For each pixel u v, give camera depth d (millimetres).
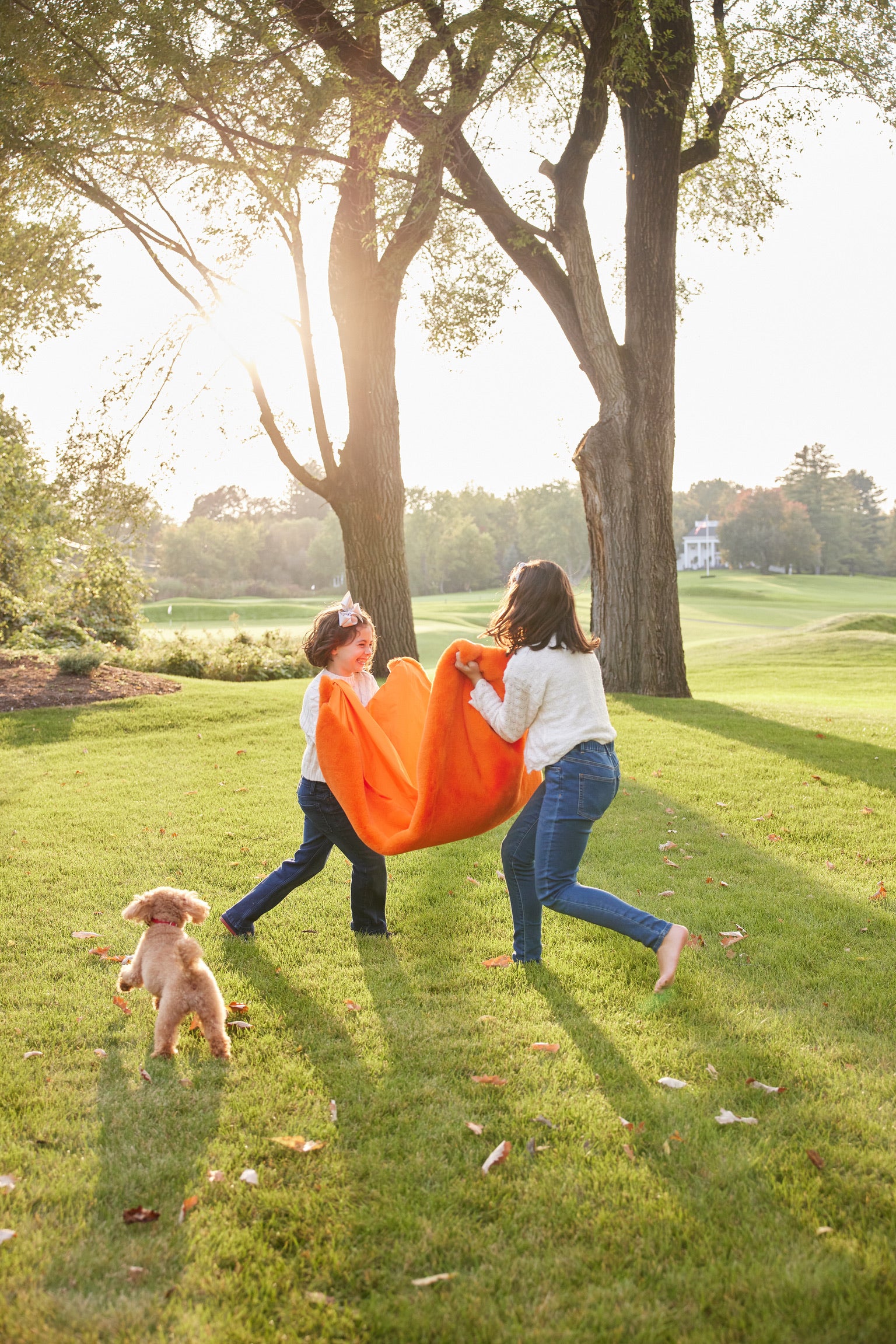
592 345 13172
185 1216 2471
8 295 12469
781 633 31406
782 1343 2021
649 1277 2242
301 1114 2963
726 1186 2592
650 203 13062
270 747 9602
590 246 12922
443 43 10633
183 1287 2213
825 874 5574
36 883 5410
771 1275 2225
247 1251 2334
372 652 4441
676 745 9656
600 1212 2467
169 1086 3141
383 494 14500
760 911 4906
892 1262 2248
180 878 5500
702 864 5801
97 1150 2777
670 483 13578
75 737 10094
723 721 11086
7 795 7633
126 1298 2186
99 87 9375
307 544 105875
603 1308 2133
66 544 18906
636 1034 3525
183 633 21281
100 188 12117
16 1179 2629
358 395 14312
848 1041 3459
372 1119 2932
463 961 4234
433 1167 2672
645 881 5395
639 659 13633
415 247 12938
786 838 6395
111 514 15227
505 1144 2750
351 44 10805
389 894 5203
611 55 11383
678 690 13688
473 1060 3305
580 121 12430
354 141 10438
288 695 12578
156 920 3594
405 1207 2500
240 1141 2807
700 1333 2057
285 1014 3689
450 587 109875
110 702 11633
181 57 8836
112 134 9750
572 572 110000
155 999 3834
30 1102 3031
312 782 4273
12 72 9031
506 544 121688
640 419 13297
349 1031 3543
